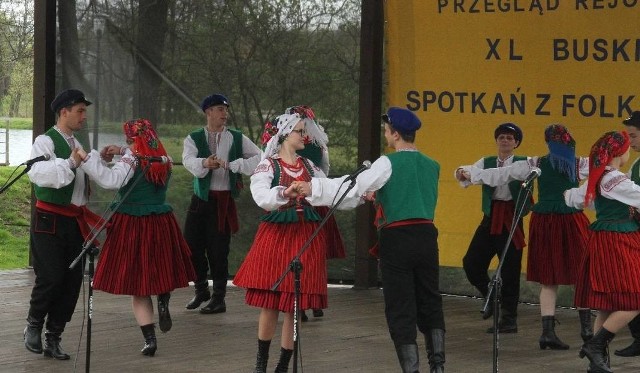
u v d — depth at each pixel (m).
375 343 7.26
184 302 8.90
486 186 7.70
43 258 6.59
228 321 8.05
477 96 8.73
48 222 6.57
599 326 6.45
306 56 9.69
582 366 6.64
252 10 9.79
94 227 6.68
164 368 6.47
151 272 6.71
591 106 8.35
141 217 6.72
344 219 9.78
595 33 8.29
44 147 6.45
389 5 8.93
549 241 7.18
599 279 6.18
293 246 5.78
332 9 9.59
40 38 9.87
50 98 9.91
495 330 5.39
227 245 8.40
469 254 7.89
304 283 5.73
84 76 10.08
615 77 8.25
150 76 10.02
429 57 8.85
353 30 9.53
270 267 5.78
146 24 10.01
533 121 8.55
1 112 21.92
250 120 9.88
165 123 10.03
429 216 5.61
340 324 7.95
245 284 5.83
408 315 5.52
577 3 8.34
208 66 9.93
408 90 8.95
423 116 8.91
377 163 5.55
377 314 8.38
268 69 9.79
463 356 6.93
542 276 7.18
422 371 6.47
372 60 9.24
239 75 9.87
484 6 8.64
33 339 6.73
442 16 8.79
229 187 8.41
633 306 6.11
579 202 6.46
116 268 6.69
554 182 7.22
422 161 5.64
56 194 6.55
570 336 7.70
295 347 5.26
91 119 10.11
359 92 9.37
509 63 8.59
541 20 8.46
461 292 9.53
